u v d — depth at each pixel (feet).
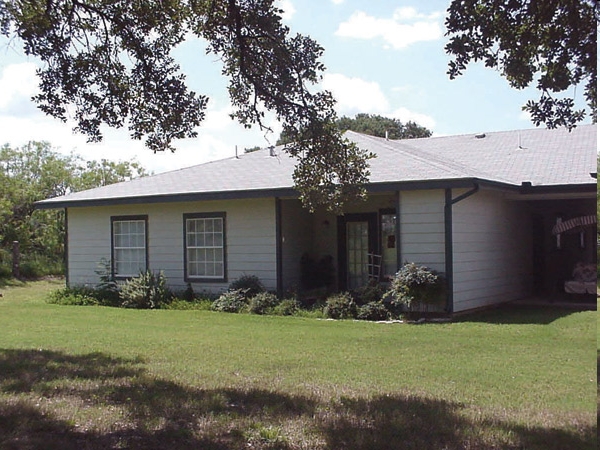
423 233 42.68
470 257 44.37
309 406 20.20
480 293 45.57
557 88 20.06
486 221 47.21
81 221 59.98
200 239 53.83
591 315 41.34
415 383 23.29
